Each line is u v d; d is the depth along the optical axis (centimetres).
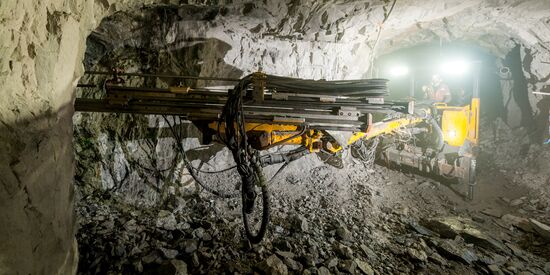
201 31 457
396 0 471
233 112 294
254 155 310
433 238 468
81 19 228
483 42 846
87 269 319
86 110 304
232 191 533
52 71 188
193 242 368
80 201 434
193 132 502
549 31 664
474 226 514
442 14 584
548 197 636
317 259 378
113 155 462
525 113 899
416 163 666
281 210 502
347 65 663
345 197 577
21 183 159
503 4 570
